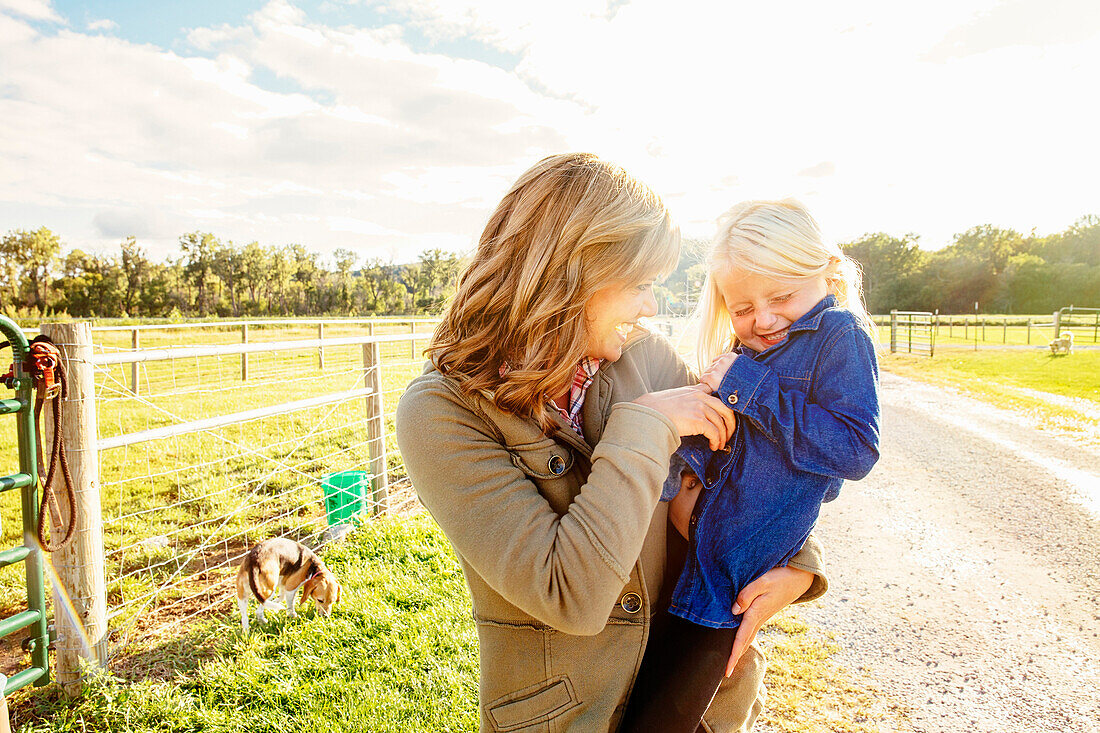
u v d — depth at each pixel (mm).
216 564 4266
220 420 3572
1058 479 6398
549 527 894
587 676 1017
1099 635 3373
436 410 957
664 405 1009
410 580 3682
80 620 2789
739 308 1326
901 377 15305
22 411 2465
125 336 23578
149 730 2588
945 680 2971
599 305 944
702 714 1068
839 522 5242
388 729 2492
